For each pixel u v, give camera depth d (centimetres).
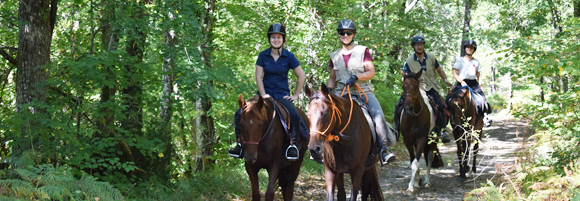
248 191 689
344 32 521
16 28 694
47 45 578
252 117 438
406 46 1343
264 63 515
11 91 747
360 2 1164
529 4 1769
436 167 787
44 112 554
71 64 542
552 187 450
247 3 1063
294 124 496
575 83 661
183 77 616
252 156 432
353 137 449
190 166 795
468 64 848
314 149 397
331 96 430
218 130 984
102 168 579
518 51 569
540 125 622
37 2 563
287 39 1094
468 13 1942
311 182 792
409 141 707
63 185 427
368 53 522
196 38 668
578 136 539
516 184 511
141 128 650
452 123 802
